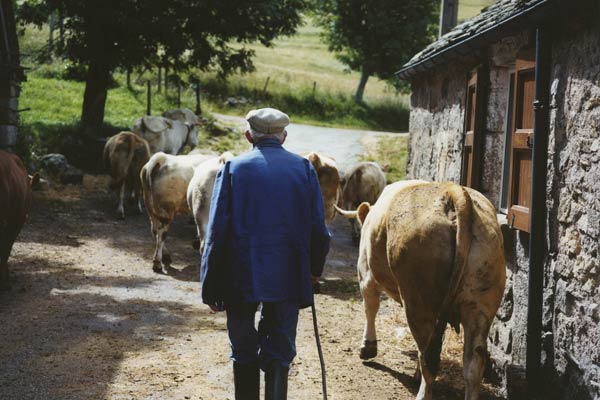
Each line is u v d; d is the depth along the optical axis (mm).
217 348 5980
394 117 35438
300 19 21859
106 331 6402
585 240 4113
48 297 7605
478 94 6535
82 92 26922
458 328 4102
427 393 3932
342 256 11508
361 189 12523
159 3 19359
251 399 3900
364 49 37500
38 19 20625
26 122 19359
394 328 6762
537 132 4734
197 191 8641
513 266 5211
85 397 4758
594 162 4035
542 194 4711
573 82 4359
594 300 3984
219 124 24812
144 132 17391
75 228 11938
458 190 3986
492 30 5438
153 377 5191
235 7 20094
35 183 8203
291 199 3771
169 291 8234
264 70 40344
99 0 18969
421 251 3875
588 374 4008
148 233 12133
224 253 3762
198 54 21047
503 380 5160
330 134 26078
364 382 5234
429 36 38688
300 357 5816
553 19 4684
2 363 5426
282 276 3703
